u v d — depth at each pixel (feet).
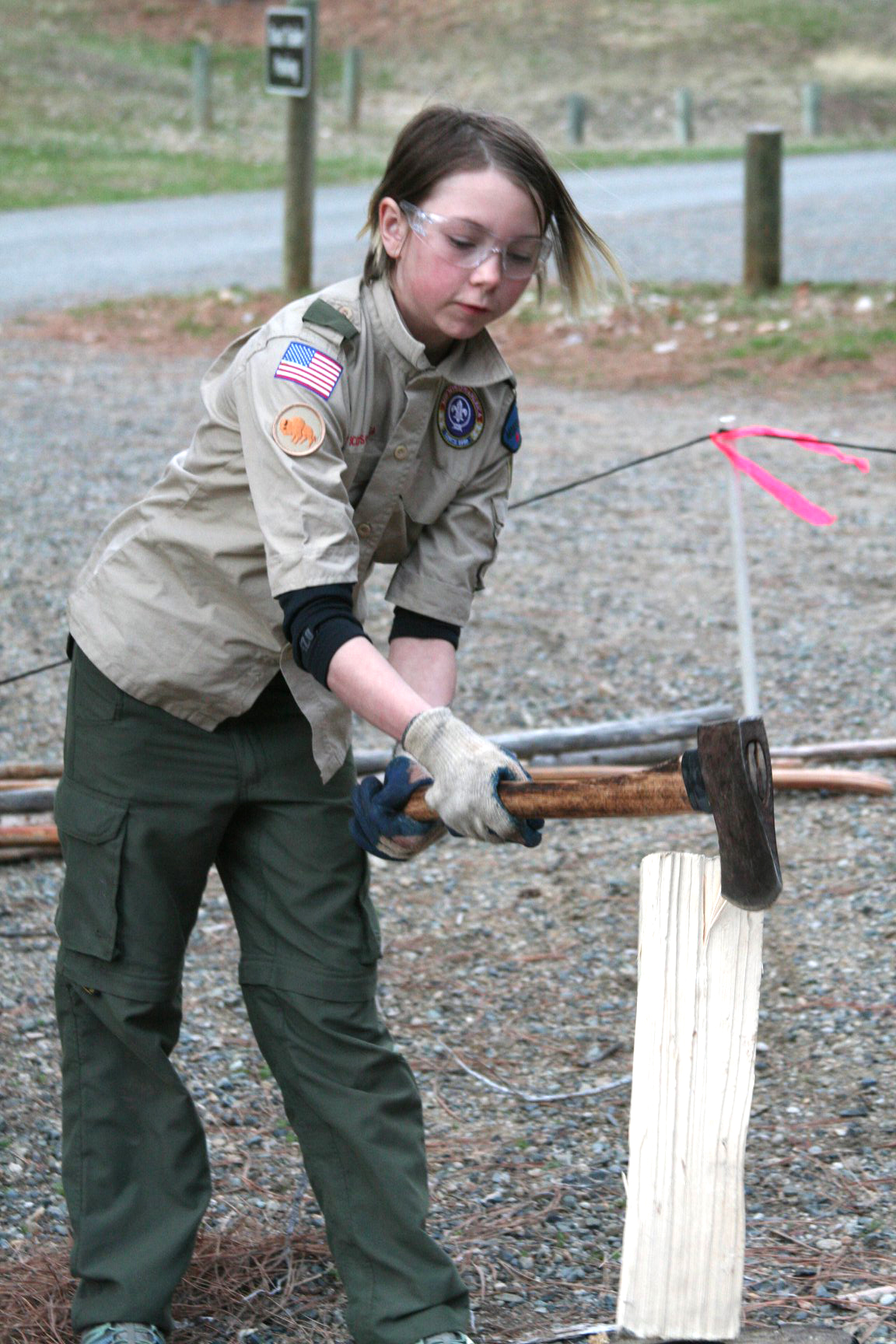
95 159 130.31
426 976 24.72
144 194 117.50
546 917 26.58
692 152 144.25
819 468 54.49
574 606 41.63
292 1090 15.93
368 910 16.19
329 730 15.15
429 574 15.99
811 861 27.94
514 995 24.14
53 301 82.07
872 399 62.44
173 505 15.19
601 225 100.48
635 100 170.19
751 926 14.06
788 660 37.86
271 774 15.70
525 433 58.80
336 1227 15.87
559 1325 16.55
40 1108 21.01
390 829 14.05
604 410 62.59
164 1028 16.25
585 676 36.86
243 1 185.16
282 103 159.63
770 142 76.13
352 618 13.76
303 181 77.56
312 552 13.65
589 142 156.87
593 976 24.63
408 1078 16.07
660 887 14.19
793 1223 18.30
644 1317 14.49
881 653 38.11
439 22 189.06
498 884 27.84
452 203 13.76
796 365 67.26
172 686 15.20
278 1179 19.63
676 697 35.70
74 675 15.96
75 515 47.98
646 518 49.34
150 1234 16.08
